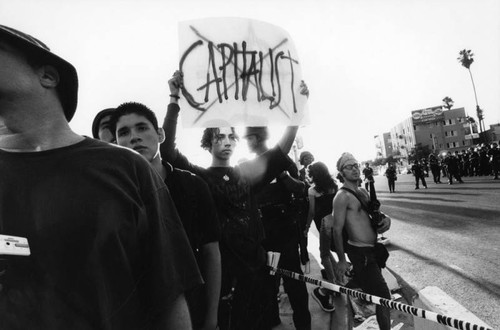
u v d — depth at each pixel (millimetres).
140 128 1724
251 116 1927
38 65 911
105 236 812
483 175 22625
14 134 897
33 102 892
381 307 2877
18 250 755
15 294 767
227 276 2133
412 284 4309
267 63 2008
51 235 789
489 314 3293
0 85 847
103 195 838
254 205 2336
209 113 1884
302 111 2047
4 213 809
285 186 3016
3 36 849
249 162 2406
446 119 82562
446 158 19688
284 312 3715
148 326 907
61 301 774
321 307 3641
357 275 3037
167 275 927
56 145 902
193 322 1724
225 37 1961
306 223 4406
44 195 815
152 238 934
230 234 2162
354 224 3057
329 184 4348
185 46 1930
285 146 2385
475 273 4426
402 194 17500
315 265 5398
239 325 2131
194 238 1762
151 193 958
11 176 837
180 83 1903
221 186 2213
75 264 788
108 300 812
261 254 2311
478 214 8469
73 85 989
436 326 2221
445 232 7059
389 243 6762
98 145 933
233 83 1931
